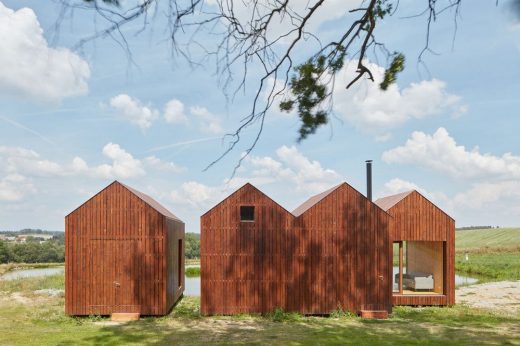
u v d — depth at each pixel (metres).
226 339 12.75
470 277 33.41
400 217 19.19
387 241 17.41
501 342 12.02
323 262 17.23
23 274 35.03
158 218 16.97
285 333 13.64
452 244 19.31
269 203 17.38
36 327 14.70
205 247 17.19
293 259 17.22
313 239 17.30
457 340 12.34
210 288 17.09
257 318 16.47
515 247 59.06
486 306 19.39
